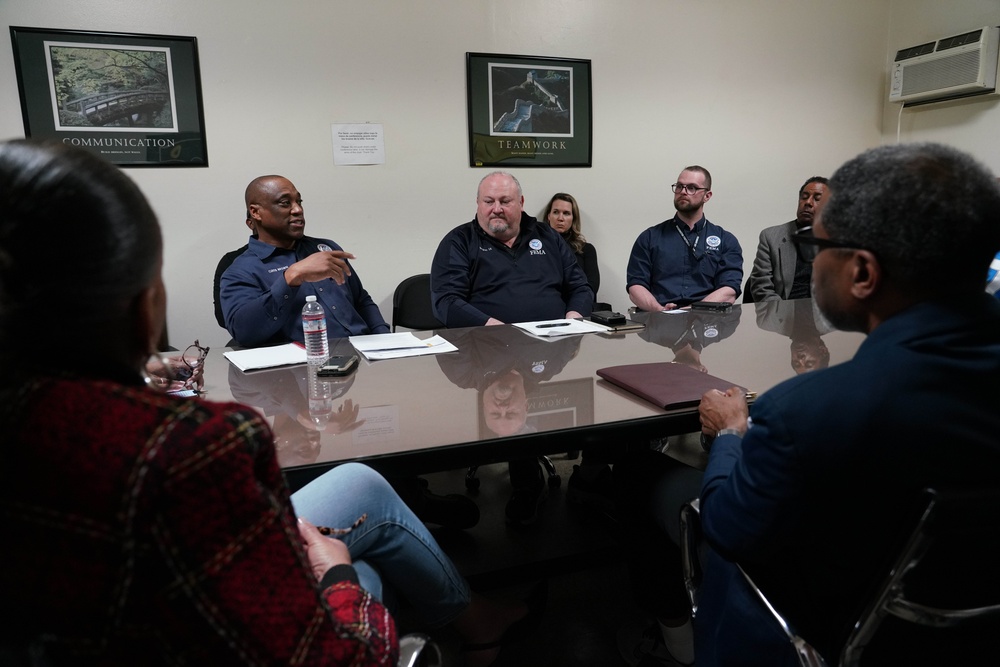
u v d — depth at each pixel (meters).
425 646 0.78
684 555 1.07
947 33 3.84
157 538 0.41
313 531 0.79
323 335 1.68
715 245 3.32
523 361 1.64
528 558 1.89
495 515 2.17
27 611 0.43
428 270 3.57
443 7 3.34
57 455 0.41
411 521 1.05
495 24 3.44
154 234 0.49
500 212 2.58
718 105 3.95
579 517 2.14
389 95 3.33
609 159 3.79
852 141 4.31
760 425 0.73
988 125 3.73
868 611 0.70
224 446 0.44
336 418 1.21
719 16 3.84
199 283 3.21
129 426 0.43
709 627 0.97
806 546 0.75
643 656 1.46
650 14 3.71
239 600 0.44
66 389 0.44
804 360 1.59
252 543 0.46
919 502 0.63
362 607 0.65
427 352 1.75
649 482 1.32
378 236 3.45
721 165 4.03
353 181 3.36
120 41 2.91
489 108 3.50
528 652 1.51
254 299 2.05
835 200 0.73
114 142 2.99
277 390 1.40
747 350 1.71
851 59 4.18
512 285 2.64
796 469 0.68
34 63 2.83
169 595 0.42
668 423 1.20
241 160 3.17
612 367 1.50
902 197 0.66
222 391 1.39
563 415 1.20
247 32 3.08
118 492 0.41
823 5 4.04
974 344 0.66
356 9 3.21
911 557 0.65
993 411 0.66
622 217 3.88
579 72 3.62
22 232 0.42
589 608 1.68
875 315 0.75
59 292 0.43
